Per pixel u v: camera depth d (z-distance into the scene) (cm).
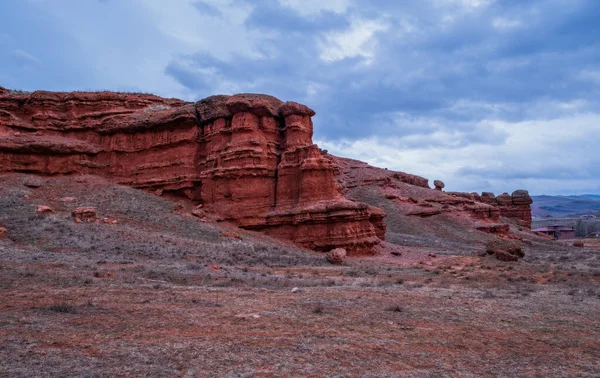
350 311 1478
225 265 2817
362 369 886
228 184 4559
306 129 4784
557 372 912
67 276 1897
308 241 4184
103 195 4525
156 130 5131
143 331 1112
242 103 4612
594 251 6247
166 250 2995
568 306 1734
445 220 7756
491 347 1092
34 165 4847
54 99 5353
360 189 8588
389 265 3628
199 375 813
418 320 1377
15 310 1266
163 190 4972
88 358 880
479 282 2567
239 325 1220
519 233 8769
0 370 786
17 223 3269
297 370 864
